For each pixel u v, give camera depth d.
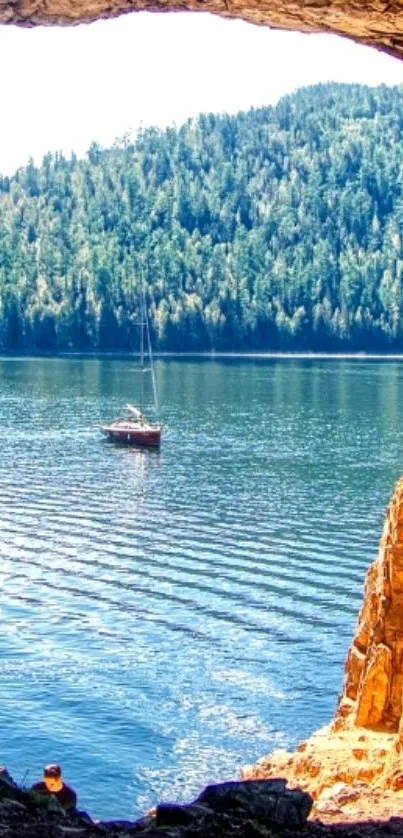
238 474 112.19
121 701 51.91
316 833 11.22
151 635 60.38
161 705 51.62
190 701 52.16
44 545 80.50
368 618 28.62
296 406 172.38
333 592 67.69
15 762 45.97
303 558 76.06
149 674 55.09
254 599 66.25
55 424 151.50
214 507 94.81
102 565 74.44
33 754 46.69
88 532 84.88
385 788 20.50
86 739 48.09
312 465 117.19
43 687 53.47
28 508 94.56
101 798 43.75
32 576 71.75
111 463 119.94
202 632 60.84
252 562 75.00
